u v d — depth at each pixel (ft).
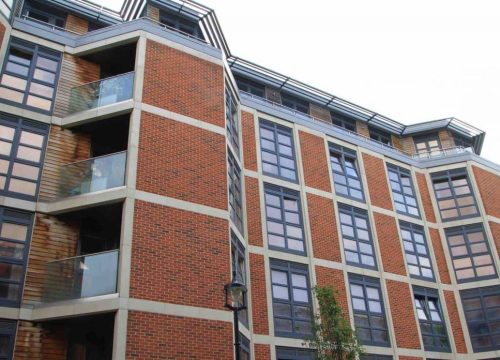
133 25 58.44
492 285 77.56
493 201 86.53
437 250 82.02
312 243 67.36
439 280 78.54
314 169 74.08
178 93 56.08
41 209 48.83
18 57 55.31
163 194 49.37
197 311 45.96
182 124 54.44
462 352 73.77
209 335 45.65
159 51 57.47
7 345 42.60
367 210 76.69
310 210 69.92
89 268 45.06
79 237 50.26
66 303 43.65
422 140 97.04
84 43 59.31
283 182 69.82
